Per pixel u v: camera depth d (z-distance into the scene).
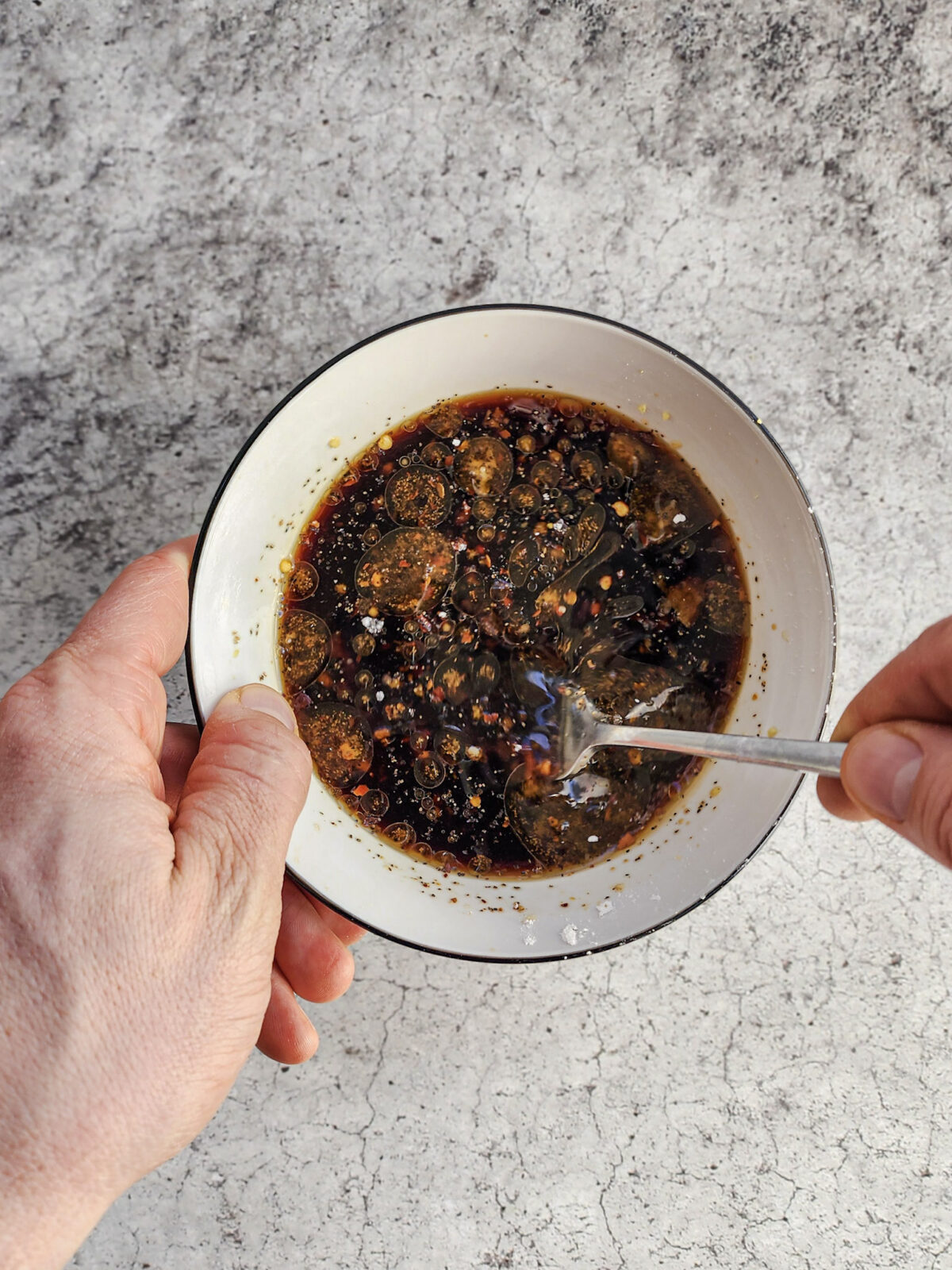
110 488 0.30
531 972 0.31
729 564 0.27
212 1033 0.21
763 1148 0.31
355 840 0.26
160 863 0.21
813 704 0.24
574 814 0.27
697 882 0.25
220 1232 0.31
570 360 0.26
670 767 0.27
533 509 0.27
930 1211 0.31
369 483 0.27
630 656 0.27
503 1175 0.31
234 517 0.25
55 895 0.21
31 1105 0.20
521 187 0.29
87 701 0.22
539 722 0.27
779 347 0.30
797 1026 0.31
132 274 0.29
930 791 0.20
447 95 0.29
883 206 0.30
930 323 0.30
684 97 0.29
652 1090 0.31
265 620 0.27
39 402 0.29
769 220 0.30
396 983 0.31
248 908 0.22
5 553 0.30
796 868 0.31
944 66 0.29
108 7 0.29
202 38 0.29
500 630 0.27
